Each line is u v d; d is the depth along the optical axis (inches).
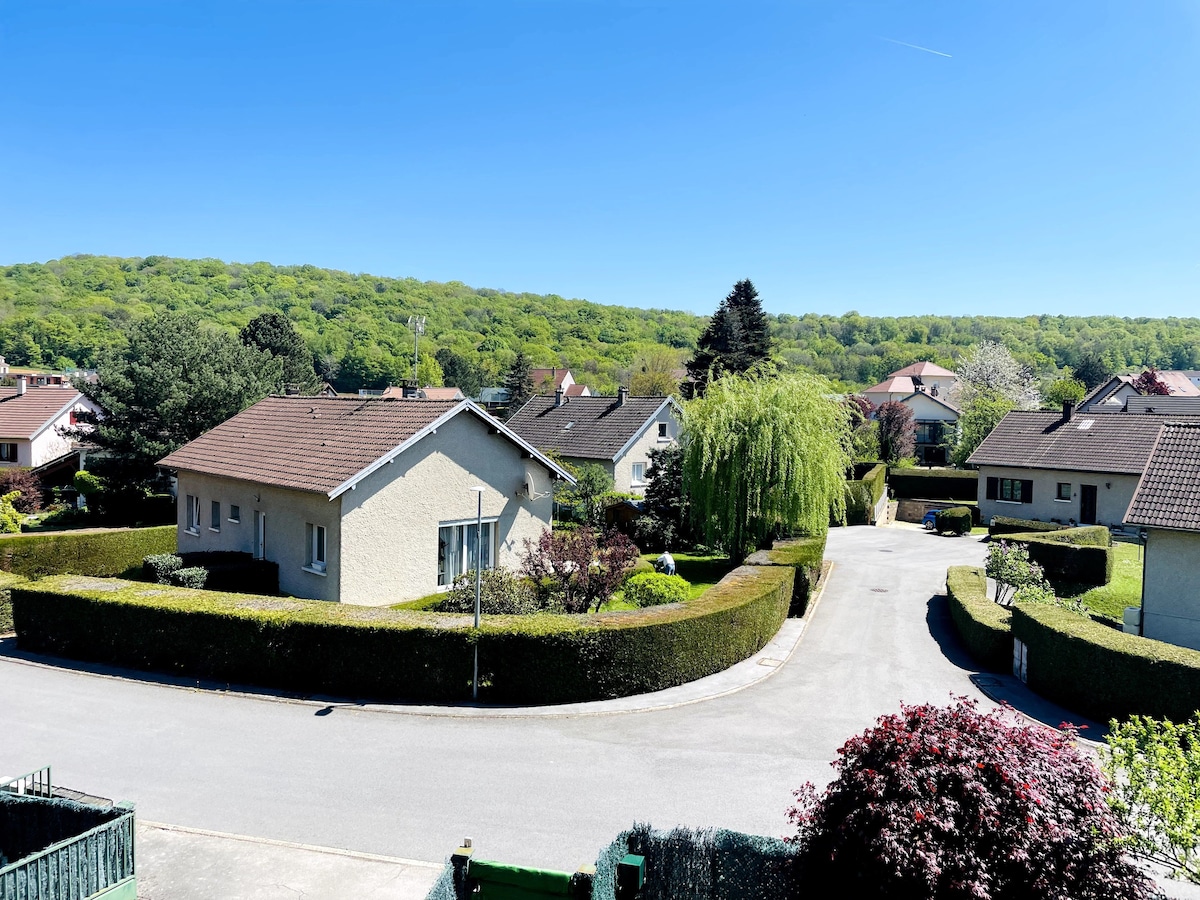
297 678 620.4
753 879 311.0
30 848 367.6
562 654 598.5
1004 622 756.0
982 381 3154.5
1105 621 867.4
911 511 1951.3
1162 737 335.9
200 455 1068.5
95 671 663.1
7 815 372.8
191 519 1091.3
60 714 563.2
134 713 566.9
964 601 848.9
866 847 274.2
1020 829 268.7
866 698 633.6
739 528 1125.7
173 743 513.3
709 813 428.1
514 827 410.0
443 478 877.2
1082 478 1587.1
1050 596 820.6
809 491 1095.6
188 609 652.1
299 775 467.8
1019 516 1697.8
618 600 863.1
